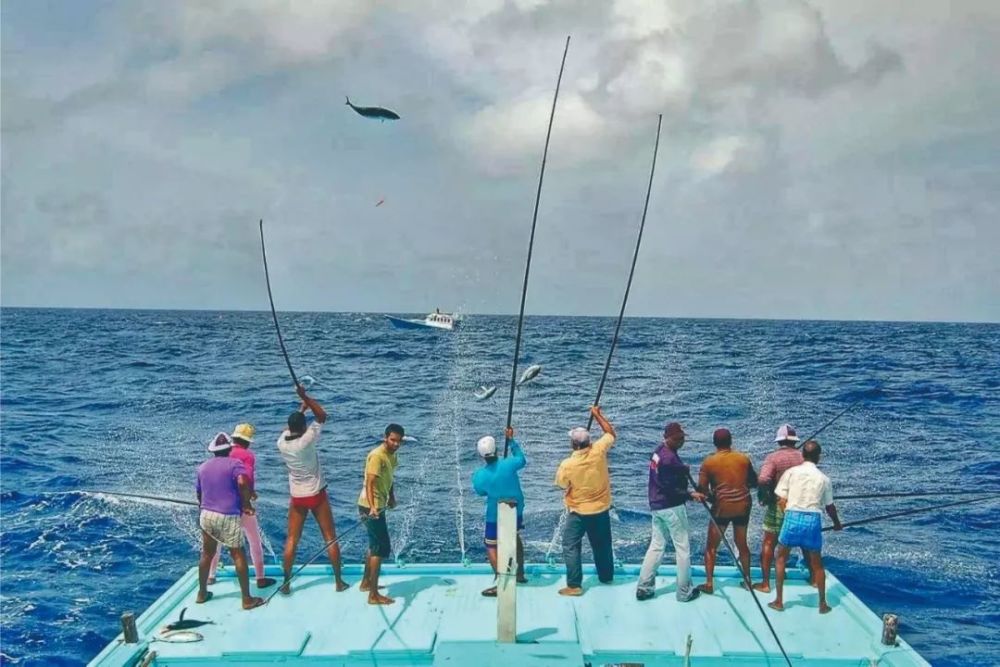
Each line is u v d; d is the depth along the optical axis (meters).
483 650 6.68
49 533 13.92
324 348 60.31
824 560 12.52
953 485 17.58
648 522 14.04
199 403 30.86
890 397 31.78
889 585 11.54
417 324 79.06
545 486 16.38
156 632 7.42
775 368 43.53
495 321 116.88
